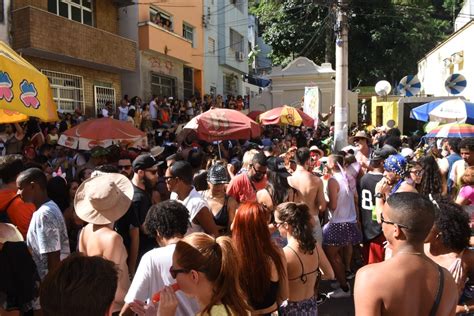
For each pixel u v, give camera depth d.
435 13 33.75
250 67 43.62
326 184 6.11
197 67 23.89
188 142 10.38
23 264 3.09
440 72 21.22
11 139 9.14
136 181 4.84
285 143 11.34
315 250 3.62
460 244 2.82
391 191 4.76
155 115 17.12
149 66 18.88
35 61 13.59
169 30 20.20
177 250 2.17
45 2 13.84
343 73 11.55
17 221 3.86
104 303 1.58
